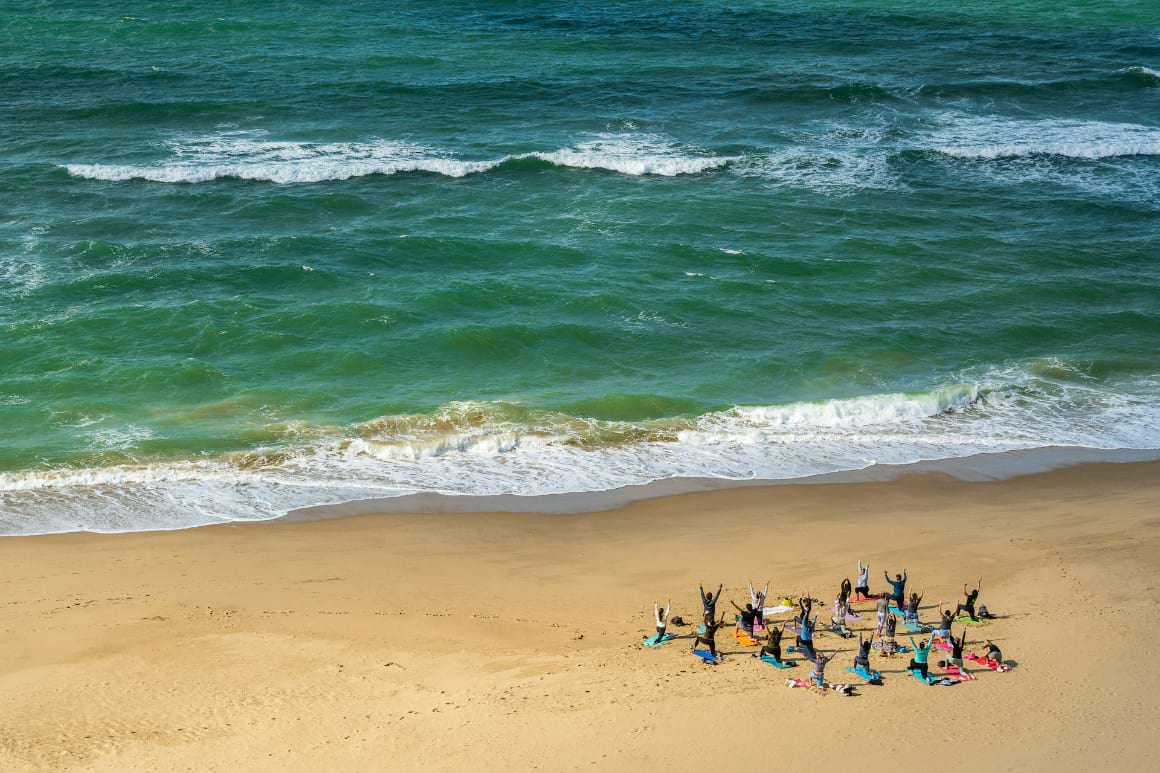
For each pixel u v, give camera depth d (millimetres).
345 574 25688
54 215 47125
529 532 28125
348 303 40625
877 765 17547
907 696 19609
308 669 21094
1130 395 36656
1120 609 22875
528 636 22625
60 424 32875
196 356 37281
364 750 18234
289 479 30594
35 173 51031
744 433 33750
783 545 27297
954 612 23000
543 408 34844
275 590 24797
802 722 18766
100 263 43062
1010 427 34562
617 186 52531
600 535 28000
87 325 38438
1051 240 48344
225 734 18797
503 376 37094
